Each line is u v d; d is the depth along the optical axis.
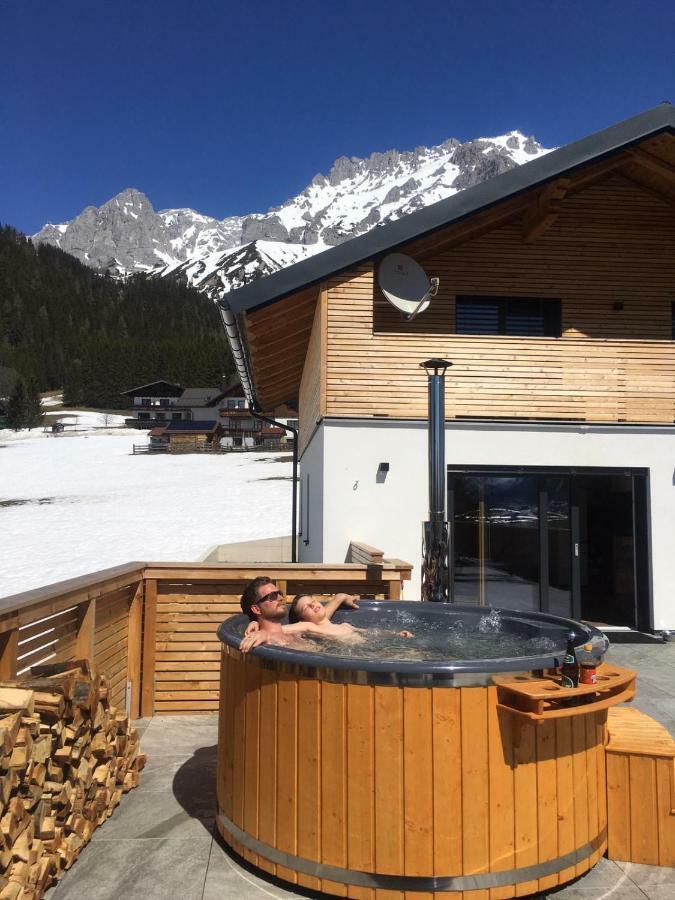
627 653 7.70
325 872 2.85
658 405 9.07
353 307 8.66
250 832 3.11
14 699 2.78
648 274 9.88
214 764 4.36
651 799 3.22
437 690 2.76
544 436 8.90
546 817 2.89
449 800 2.75
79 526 25.44
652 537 8.91
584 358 9.02
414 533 8.52
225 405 76.69
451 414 8.82
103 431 77.62
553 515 8.90
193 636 5.33
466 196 8.53
